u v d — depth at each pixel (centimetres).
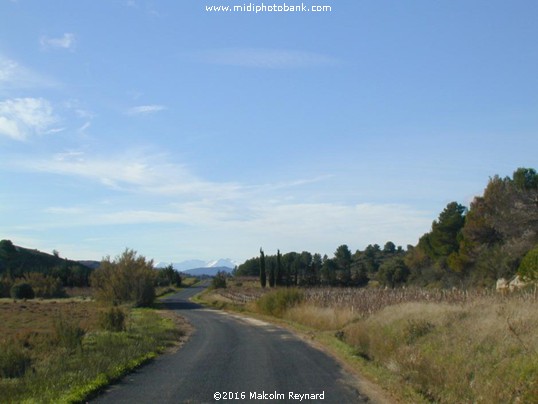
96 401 1165
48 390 1215
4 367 1561
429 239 7344
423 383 1323
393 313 2114
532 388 973
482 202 5331
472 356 1267
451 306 1889
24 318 3969
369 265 11212
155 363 1739
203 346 2256
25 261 11456
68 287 9344
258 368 1620
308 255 12325
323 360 1792
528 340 1162
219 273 11988
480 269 4731
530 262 2720
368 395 1222
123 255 6038
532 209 4462
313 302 3784
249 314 4600
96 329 2764
